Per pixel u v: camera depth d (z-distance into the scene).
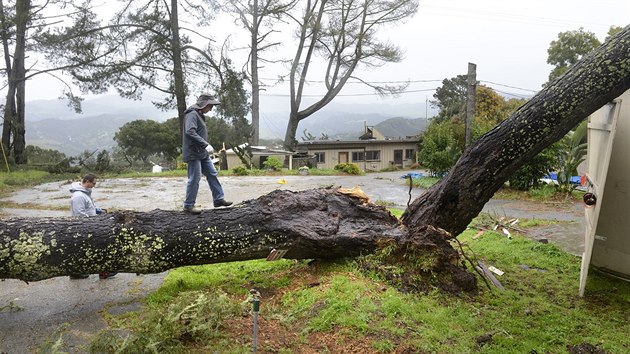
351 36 35.41
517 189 13.98
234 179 19.66
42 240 4.23
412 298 4.34
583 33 37.88
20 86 27.02
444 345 3.58
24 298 4.68
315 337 3.66
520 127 4.87
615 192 5.16
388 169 35.53
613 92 4.62
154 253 4.48
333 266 5.03
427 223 5.21
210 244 4.64
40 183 18.45
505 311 4.36
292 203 5.11
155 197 13.12
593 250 5.47
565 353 3.63
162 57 28.28
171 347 3.40
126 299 4.62
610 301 4.74
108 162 26.33
